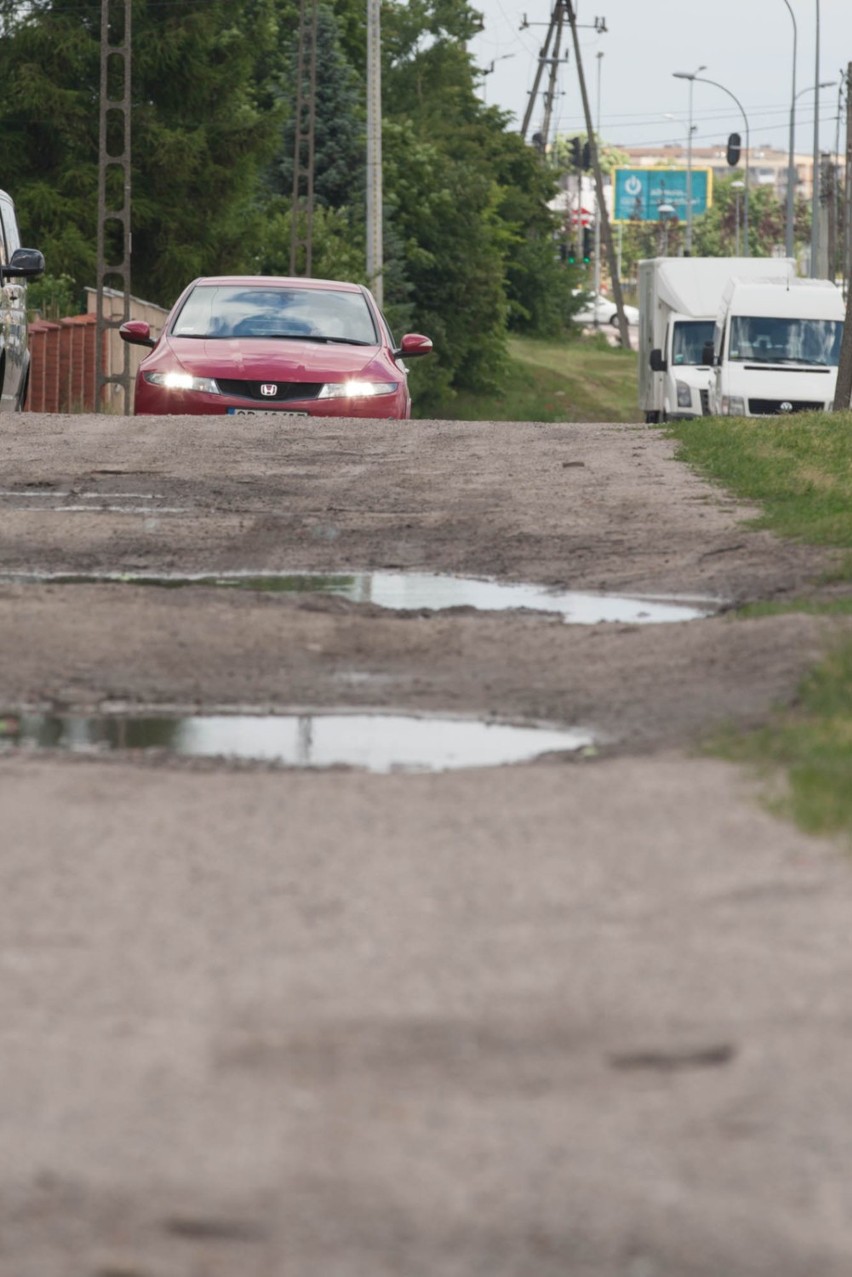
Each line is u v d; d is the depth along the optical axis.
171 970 14.23
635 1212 10.58
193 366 61.59
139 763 21.39
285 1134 11.51
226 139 184.25
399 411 62.22
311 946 14.72
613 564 36.16
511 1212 10.58
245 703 24.80
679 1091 12.06
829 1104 11.86
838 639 25.55
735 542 37.84
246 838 17.78
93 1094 12.07
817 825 17.52
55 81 180.38
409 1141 11.40
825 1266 10.09
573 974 13.98
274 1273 10.05
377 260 190.62
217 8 184.62
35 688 25.39
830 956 14.27
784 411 113.88
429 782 20.00
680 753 20.91
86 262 177.62
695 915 15.28
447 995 13.61
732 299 117.94
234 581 34.41
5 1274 10.09
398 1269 10.07
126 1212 10.65
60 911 15.67
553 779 19.88
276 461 50.66
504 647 28.23
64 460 50.31
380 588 33.84
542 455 52.47
